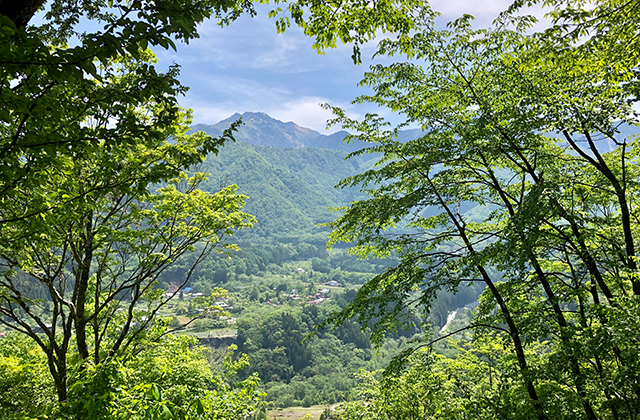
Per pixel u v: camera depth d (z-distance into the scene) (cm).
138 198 1206
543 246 900
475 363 1204
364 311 1011
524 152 941
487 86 945
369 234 1072
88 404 358
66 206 569
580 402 738
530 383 827
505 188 1137
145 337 1297
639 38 627
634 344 596
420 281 984
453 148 941
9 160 387
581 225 868
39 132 414
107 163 638
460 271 1032
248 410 1103
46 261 1073
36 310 4756
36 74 350
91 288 1366
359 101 1099
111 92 450
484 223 1219
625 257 823
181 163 622
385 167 1054
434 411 1189
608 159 984
